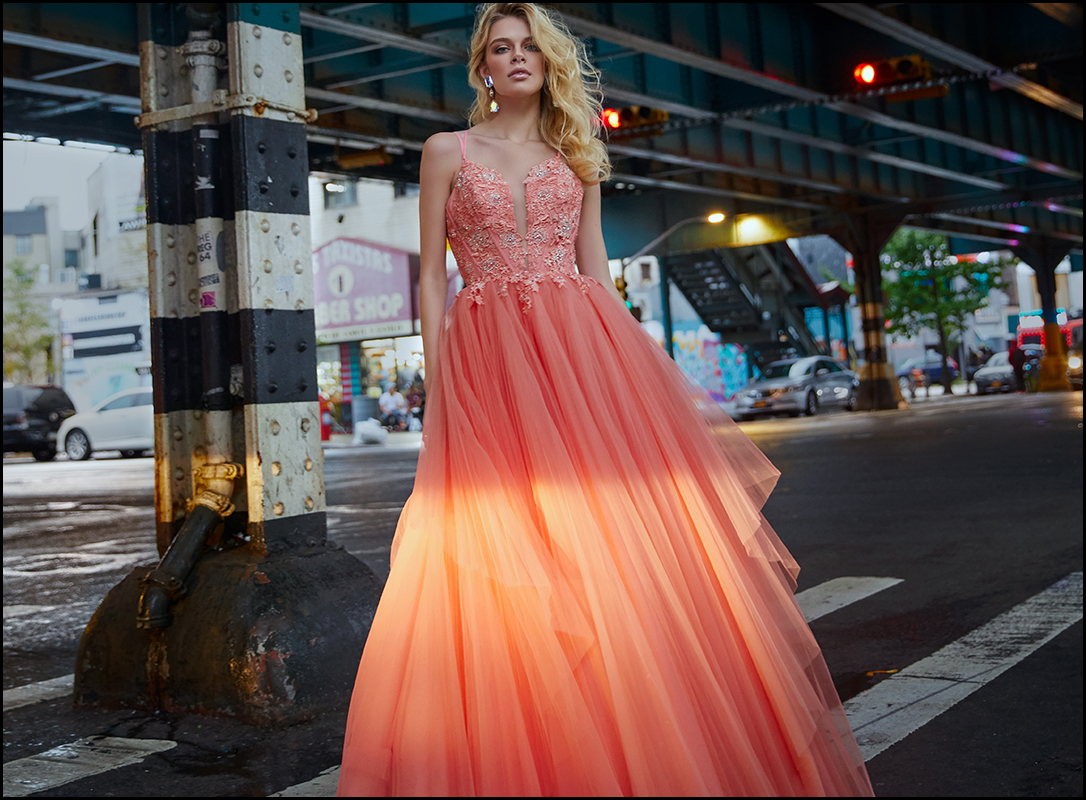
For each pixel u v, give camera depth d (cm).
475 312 233
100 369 3098
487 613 196
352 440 3222
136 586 402
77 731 364
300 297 413
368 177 2206
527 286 234
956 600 512
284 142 412
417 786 185
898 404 2952
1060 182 2803
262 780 305
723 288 3575
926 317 4250
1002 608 489
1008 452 1212
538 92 253
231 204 411
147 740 348
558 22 255
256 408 393
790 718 202
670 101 1745
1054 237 3912
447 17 1422
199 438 424
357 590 396
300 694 359
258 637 362
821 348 4078
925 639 445
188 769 318
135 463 2277
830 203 2883
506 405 220
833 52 1775
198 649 371
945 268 4188
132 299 3066
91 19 1312
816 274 5584
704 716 193
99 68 1560
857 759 224
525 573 191
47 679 448
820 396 2809
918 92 1603
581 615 191
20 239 4484
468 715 190
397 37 1362
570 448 214
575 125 249
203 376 416
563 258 245
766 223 2948
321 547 410
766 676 206
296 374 409
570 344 229
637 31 1432
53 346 4494
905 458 1244
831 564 632
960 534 699
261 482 392
